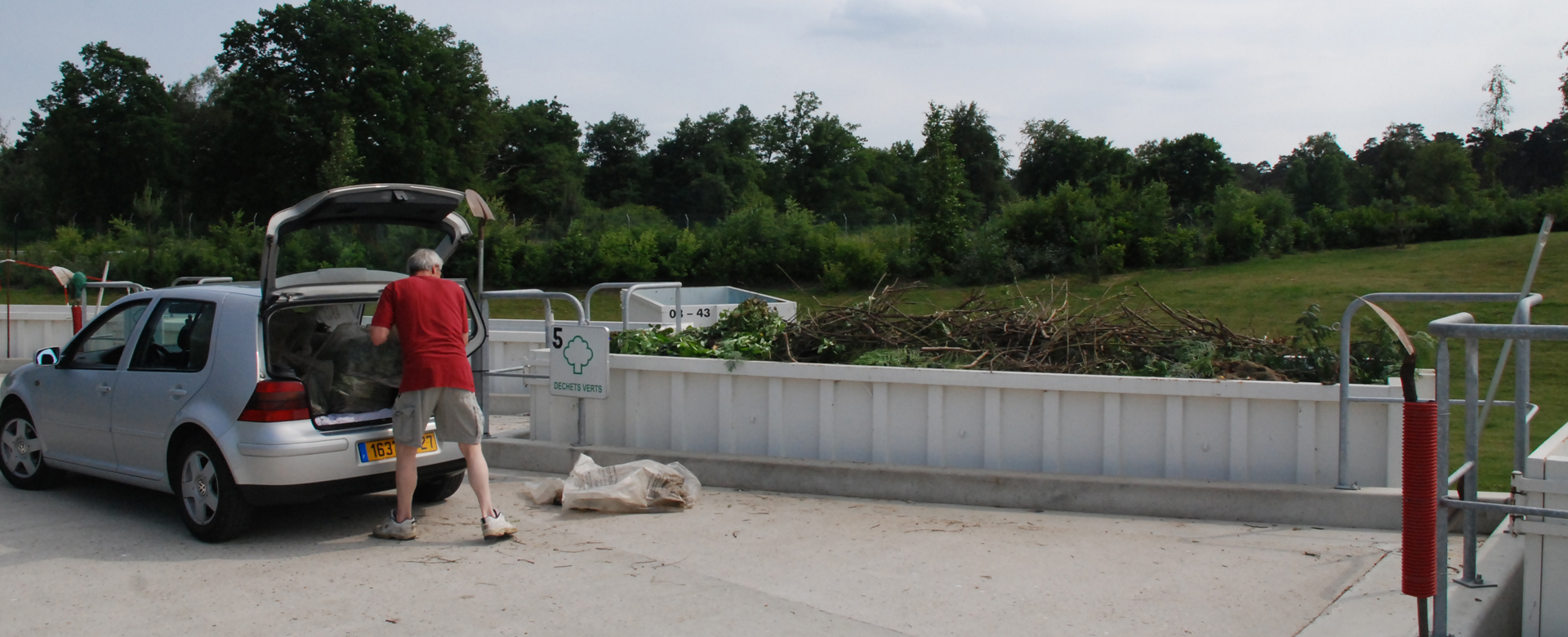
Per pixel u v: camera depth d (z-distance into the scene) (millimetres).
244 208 51500
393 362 6234
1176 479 6297
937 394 6754
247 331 5906
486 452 8070
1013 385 6539
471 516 6488
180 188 59188
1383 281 21812
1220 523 6055
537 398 8102
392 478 6090
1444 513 3572
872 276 26828
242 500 5746
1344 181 60469
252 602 4863
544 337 11320
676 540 5836
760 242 28578
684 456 7293
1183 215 31281
